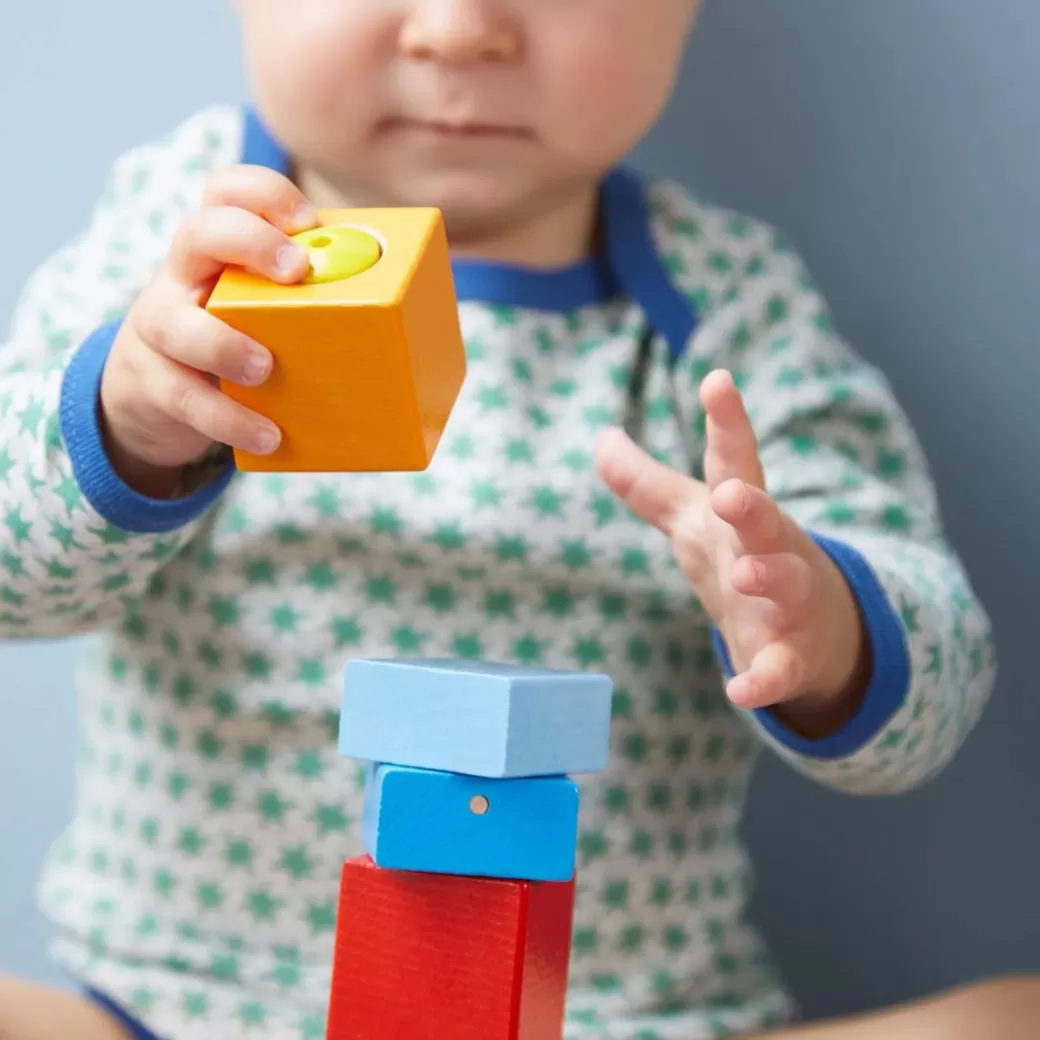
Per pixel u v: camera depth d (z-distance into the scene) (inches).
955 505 52.7
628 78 41.8
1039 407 52.3
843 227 52.9
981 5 51.8
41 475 37.3
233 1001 42.7
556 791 29.1
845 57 52.5
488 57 40.1
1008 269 52.3
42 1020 41.7
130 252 45.9
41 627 41.3
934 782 52.9
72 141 54.0
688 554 37.4
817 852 53.7
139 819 44.8
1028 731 52.3
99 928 44.3
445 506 43.4
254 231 29.7
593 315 46.9
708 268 48.2
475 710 28.7
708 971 46.4
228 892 44.1
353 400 29.0
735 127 53.1
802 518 45.3
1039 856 52.6
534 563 43.8
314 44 40.5
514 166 42.2
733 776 47.6
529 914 29.3
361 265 29.4
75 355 37.9
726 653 39.1
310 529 43.8
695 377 46.8
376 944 29.6
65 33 53.9
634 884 45.1
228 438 29.8
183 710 44.5
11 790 55.0
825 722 40.1
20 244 54.3
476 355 44.8
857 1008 53.6
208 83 53.4
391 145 41.6
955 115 52.2
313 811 43.8
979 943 52.9
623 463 37.7
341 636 43.9
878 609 39.1
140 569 39.6
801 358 47.6
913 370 52.8
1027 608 52.3
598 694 30.1
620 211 48.3
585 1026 43.1
